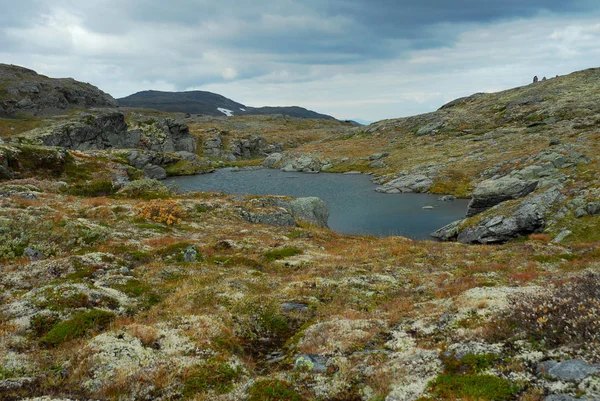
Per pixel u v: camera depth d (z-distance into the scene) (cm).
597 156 6456
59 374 1009
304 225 4678
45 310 1411
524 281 2009
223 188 10100
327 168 13650
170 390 964
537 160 7481
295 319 1605
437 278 2194
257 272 2317
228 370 1071
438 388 858
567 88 16738
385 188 9269
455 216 6431
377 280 2166
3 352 1104
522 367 886
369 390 949
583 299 1063
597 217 4025
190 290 1842
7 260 2061
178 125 18138
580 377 777
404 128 18775
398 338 1265
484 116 16588
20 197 3894
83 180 7706
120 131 15850
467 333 1158
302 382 1027
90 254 2169
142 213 3797
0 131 15200
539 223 4325
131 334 1230
